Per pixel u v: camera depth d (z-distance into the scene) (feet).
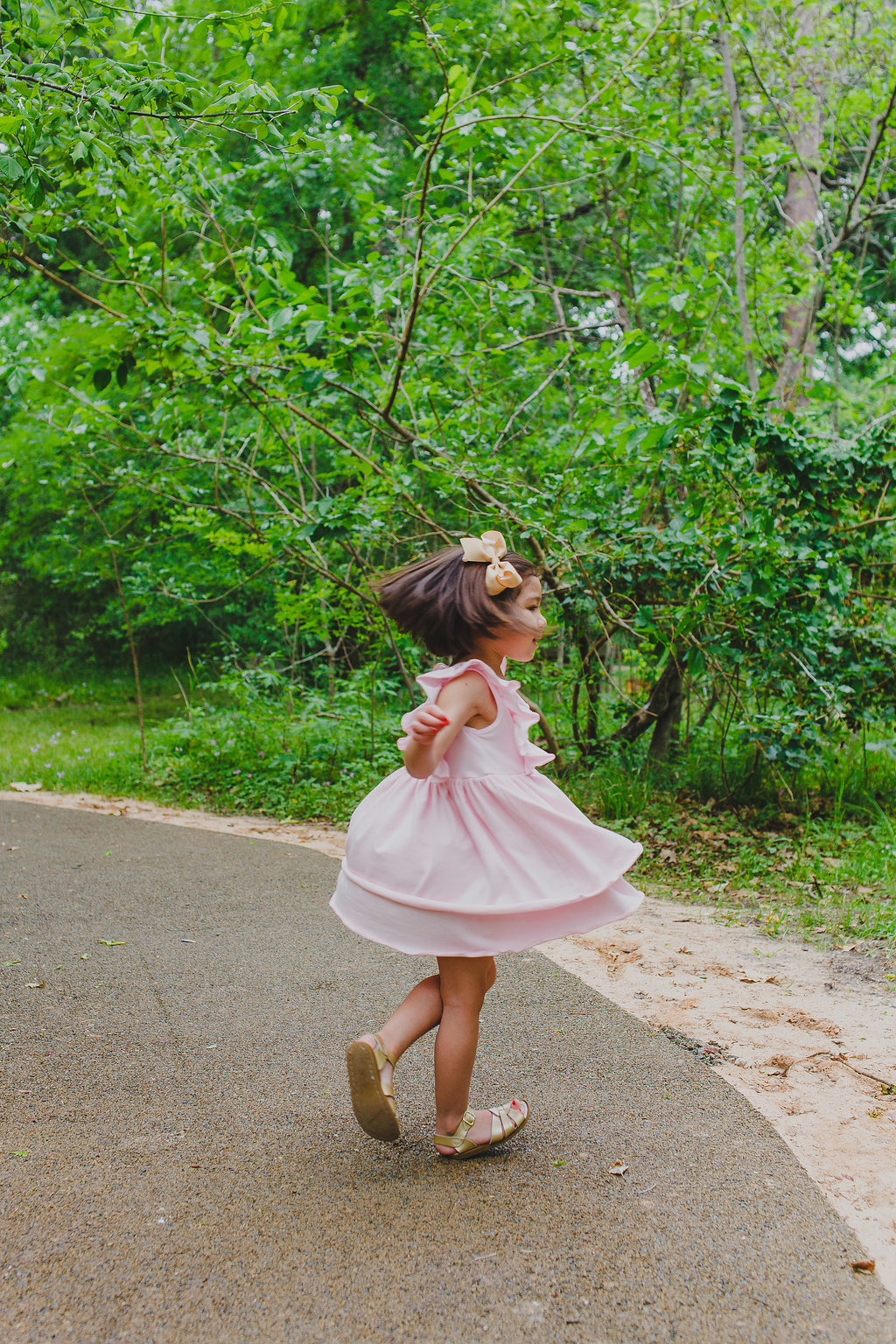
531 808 7.23
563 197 26.96
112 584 47.37
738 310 23.85
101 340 16.57
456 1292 5.90
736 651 18.52
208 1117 8.19
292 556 22.70
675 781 22.22
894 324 30.60
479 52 18.52
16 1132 7.91
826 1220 6.73
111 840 19.08
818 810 20.53
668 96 24.73
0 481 34.55
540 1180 7.20
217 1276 6.06
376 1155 7.57
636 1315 5.72
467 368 21.39
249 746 25.52
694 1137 7.89
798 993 11.16
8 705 45.42
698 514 17.97
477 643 7.58
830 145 25.96
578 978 11.68
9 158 10.72
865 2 25.11
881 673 19.83
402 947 6.97
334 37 34.63
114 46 14.48
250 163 21.66
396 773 7.63
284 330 16.52
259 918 14.01
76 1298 5.84
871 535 19.07
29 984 11.35
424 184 16.69
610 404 20.71
